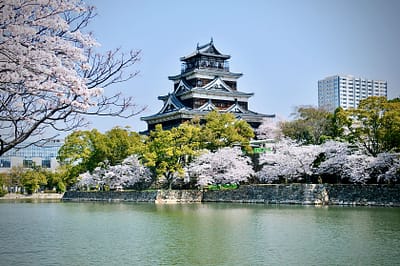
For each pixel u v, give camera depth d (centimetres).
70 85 1378
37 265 2489
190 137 7238
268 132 9381
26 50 1316
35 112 1441
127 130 8744
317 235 3244
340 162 5569
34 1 1326
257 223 3959
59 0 1369
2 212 5906
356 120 5712
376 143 5612
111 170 8162
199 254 2691
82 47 1484
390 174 5088
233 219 4306
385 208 4997
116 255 2717
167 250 2833
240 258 2559
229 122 7525
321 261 2441
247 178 7138
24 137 1442
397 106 5275
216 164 6975
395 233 3269
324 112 8106
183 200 7262
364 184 5431
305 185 5881
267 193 6366
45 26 1363
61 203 8156
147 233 3566
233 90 10262
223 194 7006
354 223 3803
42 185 12256
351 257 2517
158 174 7106
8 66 1325
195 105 9694
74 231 3788
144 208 6091
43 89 1363
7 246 3072
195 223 4094
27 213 5703
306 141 7688
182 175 6981
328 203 5644
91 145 8950
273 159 6419
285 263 2412
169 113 9600
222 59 10444
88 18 1483
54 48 1380
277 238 3164
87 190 9594
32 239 3378
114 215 5125
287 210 5050
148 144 7319
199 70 9912
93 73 1459
